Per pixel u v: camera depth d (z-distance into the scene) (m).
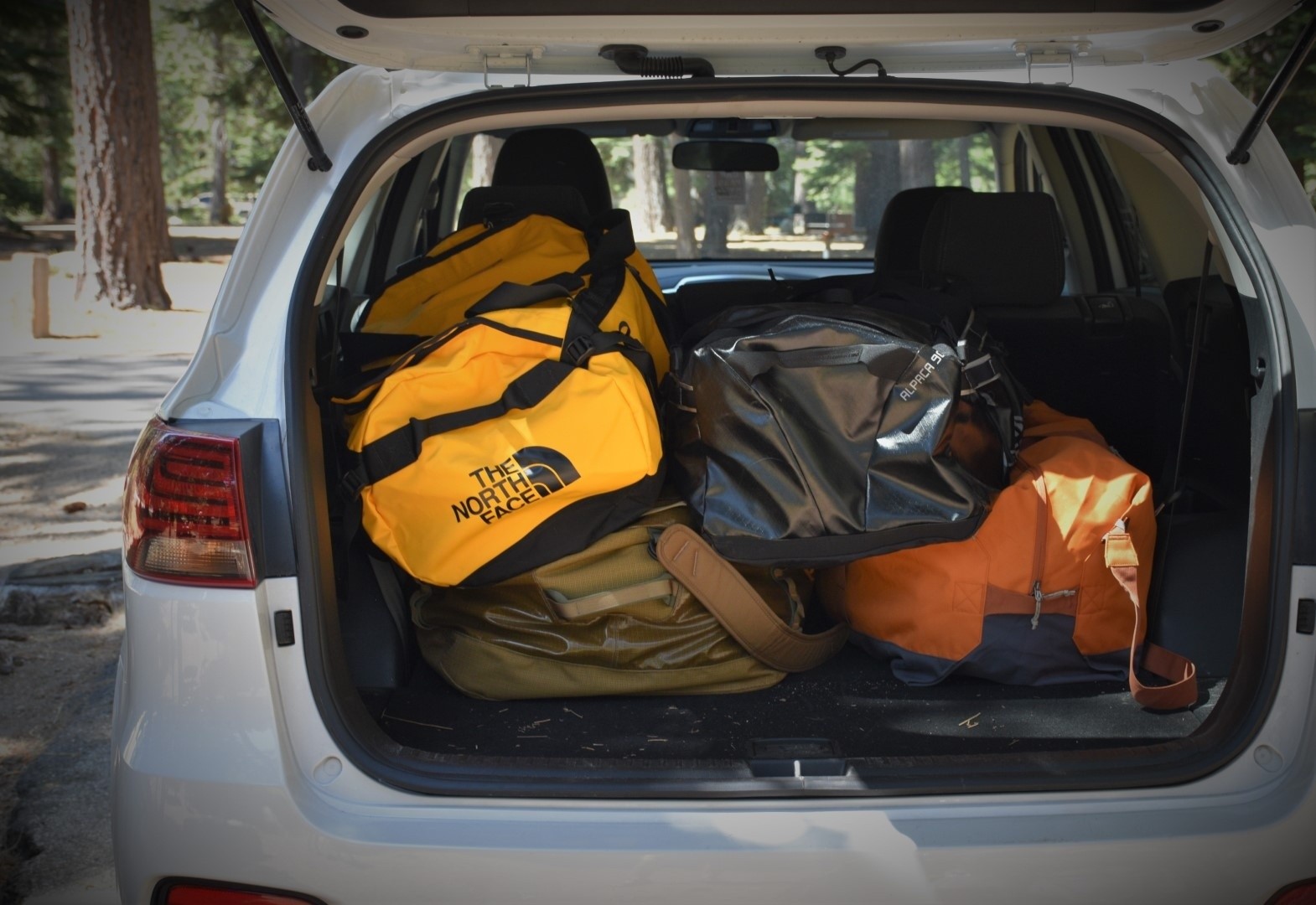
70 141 14.32
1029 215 2.25
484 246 2.10
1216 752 1.42
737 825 1.33
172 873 1.35
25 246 15.93
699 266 3.57
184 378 1.44
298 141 1.54
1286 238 1.50
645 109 1.58
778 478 1.63
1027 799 1.38
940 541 1.64
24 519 5.50
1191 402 2.13
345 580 1.75
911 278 2.16
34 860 2.52
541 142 3.05
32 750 3.06
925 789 1.36
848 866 1.33
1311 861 1.37
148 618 1.37
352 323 2.49
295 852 1.34
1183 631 1.84
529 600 1.76
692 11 1.46
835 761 1.43
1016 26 1.51
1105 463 1.80
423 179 3.10
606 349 1.69
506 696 1.75
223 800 1.34
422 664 1.89
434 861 1.32
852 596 1.89
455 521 1.65
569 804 1.36
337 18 1.46
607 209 3.16
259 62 13.41
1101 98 1.58
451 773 1.39
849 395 1.63
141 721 1.37
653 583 1.74
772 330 1.67
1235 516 1.86
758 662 1.80
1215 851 1.35
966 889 1.33
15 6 12.17
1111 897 1.35
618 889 1.32
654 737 1.63
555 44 1.56
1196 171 1.56
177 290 13.57
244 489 1.36
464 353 1.68
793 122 3.38
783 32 1.53
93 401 8.21
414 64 1.60
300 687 1.39
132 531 1.40
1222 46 1.62
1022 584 1.74
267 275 1.47
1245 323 1.69
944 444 1.64
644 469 1.66
